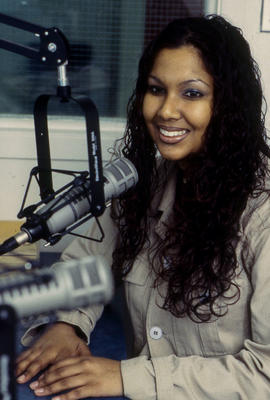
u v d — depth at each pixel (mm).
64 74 1026
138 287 1275
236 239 1167
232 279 1159
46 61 1031
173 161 1289
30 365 1138
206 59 1124
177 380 1081
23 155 1978
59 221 1013
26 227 1008
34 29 1030
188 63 1120
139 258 1292
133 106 1319
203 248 1181
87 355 1165
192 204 1221
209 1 1919
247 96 1194
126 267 1312
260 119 1249
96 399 1062
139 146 1323
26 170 1994
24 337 1205
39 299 592
